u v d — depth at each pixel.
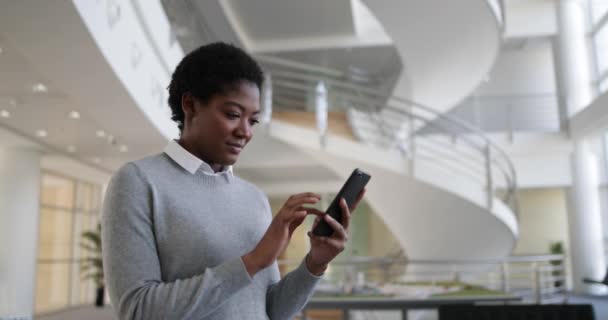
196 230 1.17
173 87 1.29
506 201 8.87
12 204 7.98
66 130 7.01
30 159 8.14
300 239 15.30
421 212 8.02
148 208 1.15
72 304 11.05
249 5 10.45
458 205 7.71
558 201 15.12
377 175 7.79
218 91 1.19
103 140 7.49
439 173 7.55
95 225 12.30
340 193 1.24
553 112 12.86
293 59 12.41
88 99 5.07
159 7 5.60
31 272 8.09
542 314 2.82
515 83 14.27
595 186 12.03
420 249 8.57
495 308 2.84
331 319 7.64
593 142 12.22
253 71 1.23
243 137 1.23
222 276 1.04
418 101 10.39
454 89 9.82
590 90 12.55
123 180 1.15
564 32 12.30
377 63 12.65
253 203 1.35
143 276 1.08
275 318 1.34
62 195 10.73
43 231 9.90
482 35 7.98
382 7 7.40
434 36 8.03
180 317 1.02
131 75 4.86
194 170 1.22
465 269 8.59
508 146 11.96
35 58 4.11
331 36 11.70
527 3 12.62
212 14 10.24
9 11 3.36
